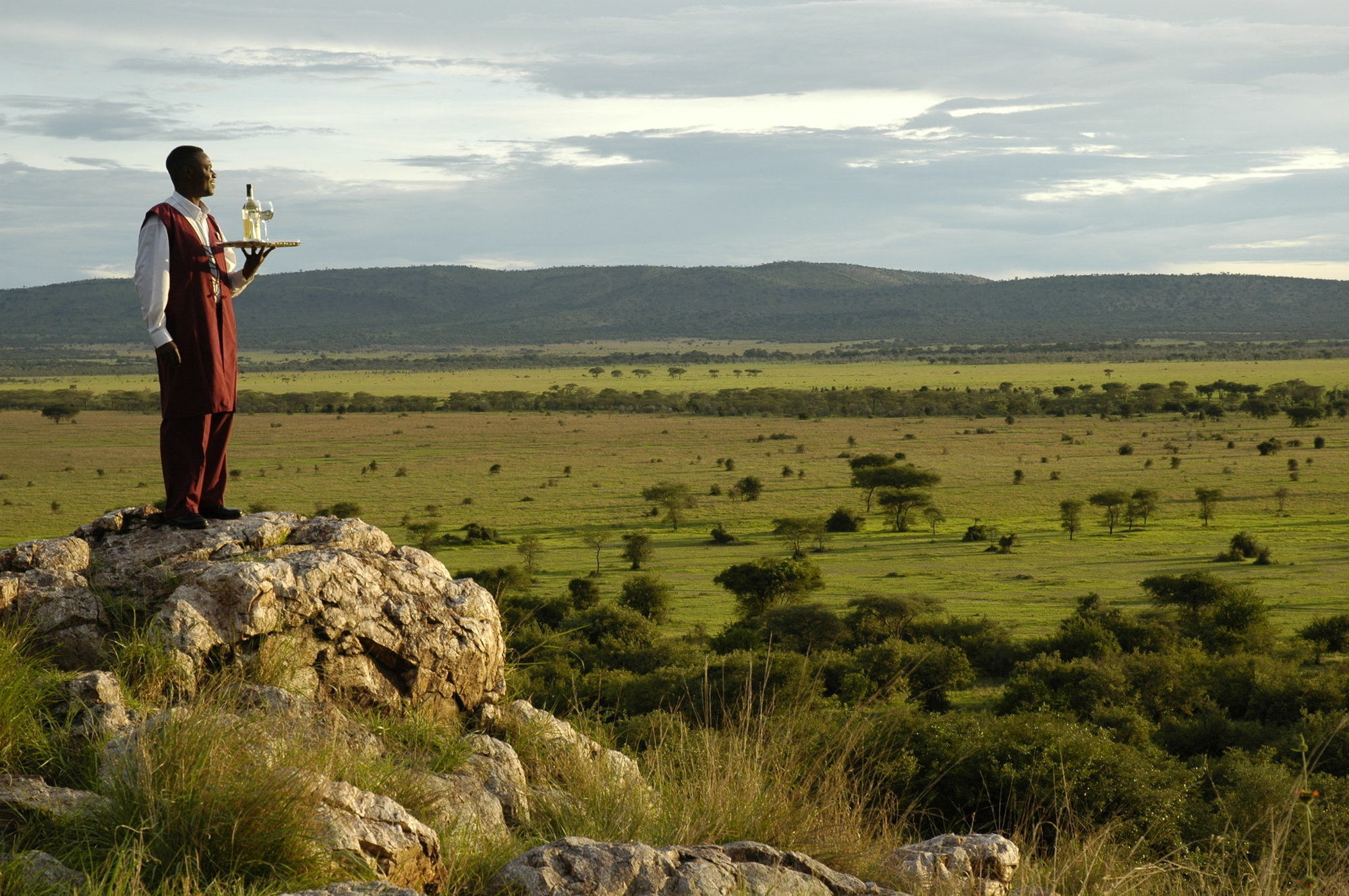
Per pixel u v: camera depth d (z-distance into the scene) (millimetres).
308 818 4207
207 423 6648
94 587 6012
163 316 6270
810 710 6781
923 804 9648
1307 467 134625
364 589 6305
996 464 143250
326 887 3803
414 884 4426
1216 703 38438
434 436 186250
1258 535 93250
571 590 62062
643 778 6398
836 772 6098
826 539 96062
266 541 6672
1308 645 52531
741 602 63500
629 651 43438
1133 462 142625
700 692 14180
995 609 63875
